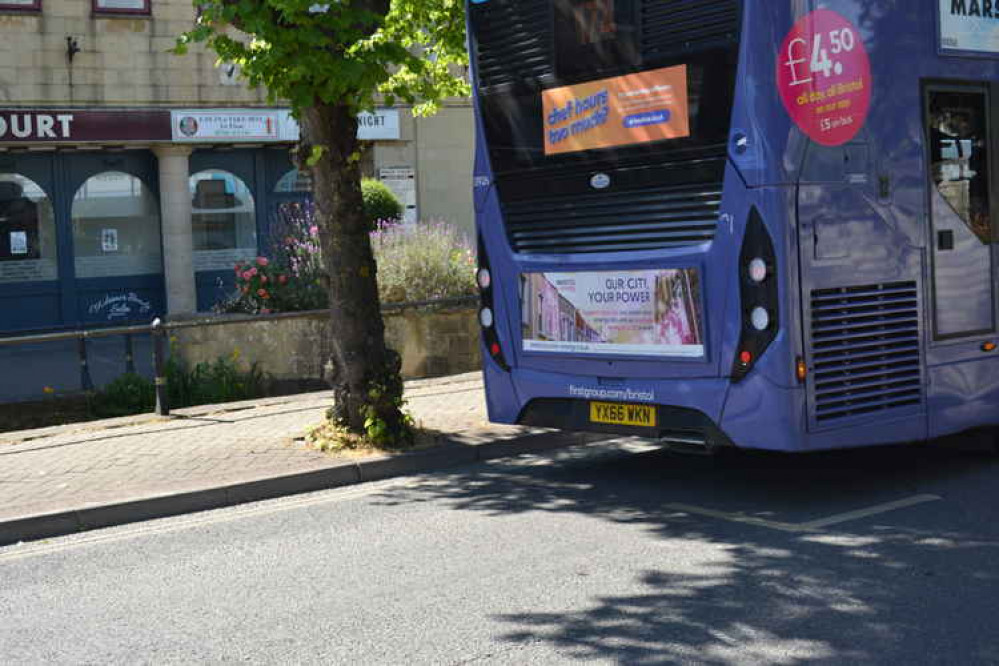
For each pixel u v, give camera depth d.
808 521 7.00
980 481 8.03
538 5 8.10
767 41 6.93
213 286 22.33
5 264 20.80
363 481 8.75
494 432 9.91
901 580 5.73
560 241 8.09
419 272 15.04
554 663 4.73
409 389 12.51
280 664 4.84
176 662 4.93
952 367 7.95
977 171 8.12
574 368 8.11
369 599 5.70
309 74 8.73
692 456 9.27
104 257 21.55
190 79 21.12
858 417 7.35
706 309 7.28
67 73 20.27
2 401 12.43
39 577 6.42
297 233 16.08
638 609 5.38
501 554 6.45
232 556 6.68
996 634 4.93
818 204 7.08
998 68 8.27
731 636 4.99
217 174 22.25
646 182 7.54
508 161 8.38
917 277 7.69
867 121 7.37
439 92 11.99
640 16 7.49
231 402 12.36
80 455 9.30
